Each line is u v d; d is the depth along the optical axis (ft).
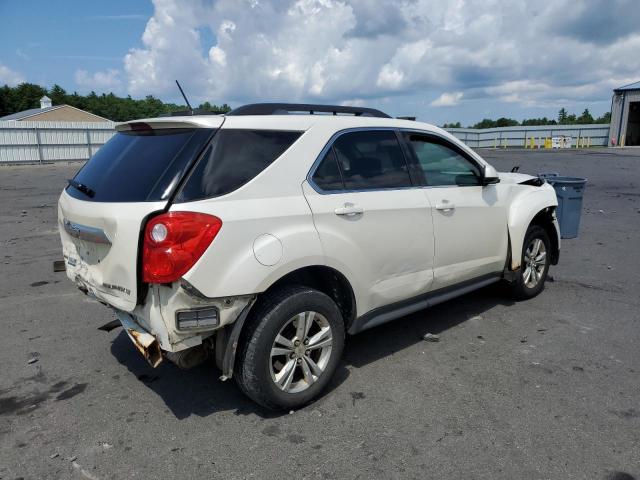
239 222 9.81
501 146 163.22
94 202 10.53
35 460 9.60
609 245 26.78
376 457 9.56
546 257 18.54
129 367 13.44
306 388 11.19
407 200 12.96
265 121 11.04
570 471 9.11
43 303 18.53
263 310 10.36
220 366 10.38
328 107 12.96
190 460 9.55
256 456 9.64
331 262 11.20
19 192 53.26
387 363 13.44
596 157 94.17
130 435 10.37
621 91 135.64
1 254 26.04
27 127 106.11
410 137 13.91
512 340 14.82
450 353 14.01
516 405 11.28
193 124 10.32
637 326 15.72
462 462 9.38
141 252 9.56
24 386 12.43
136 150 10.96
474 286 15.75
